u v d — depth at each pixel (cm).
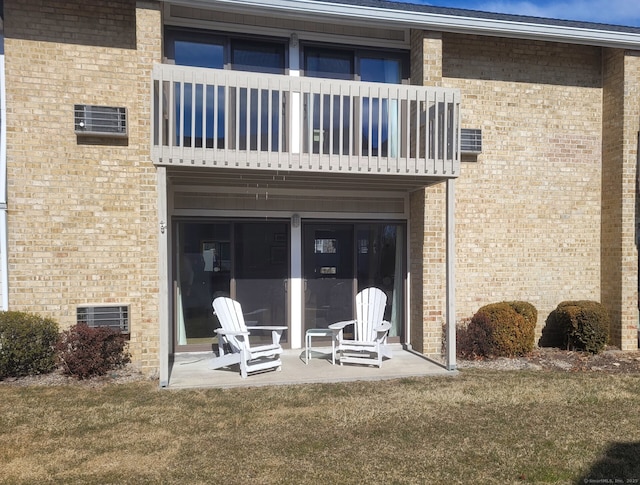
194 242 748
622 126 803
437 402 512
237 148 576
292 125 662
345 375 620
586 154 841
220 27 720
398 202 797
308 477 345
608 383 591
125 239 676
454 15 709
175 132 593
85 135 658
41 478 344
